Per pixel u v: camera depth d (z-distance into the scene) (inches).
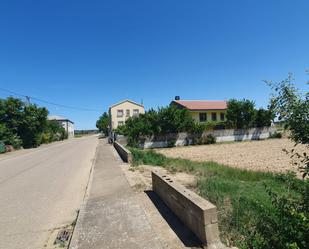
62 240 214.8
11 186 435.2
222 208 227.6
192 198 200.8
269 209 197.3
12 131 1440.7
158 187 303.9
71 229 238.5
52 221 260.8
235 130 1341.0
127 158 624.1
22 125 1491.1
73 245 193.5
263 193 273.0
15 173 574.9
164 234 200.2
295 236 124.0
